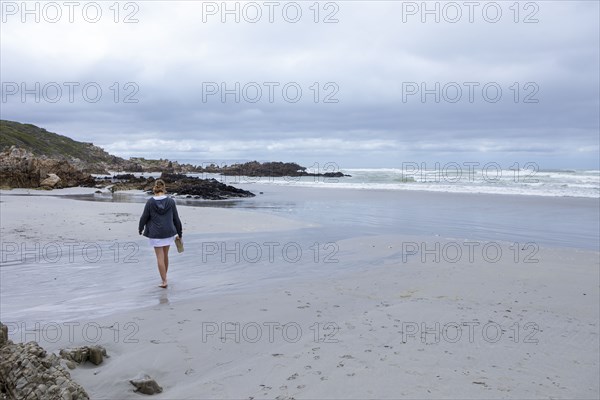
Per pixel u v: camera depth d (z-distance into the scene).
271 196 32.19
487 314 6.54
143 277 8.85
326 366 4.68
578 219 18.80
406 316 6.41
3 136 85.94
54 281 8.42
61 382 3.65
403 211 21.89
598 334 5.77
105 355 4.88
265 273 9.30
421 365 4.72
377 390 4.13
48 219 15.94
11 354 3.76
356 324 6.06
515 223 17.52
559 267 9.81
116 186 37.84
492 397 4.04
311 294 7.62
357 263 10.31
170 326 5.92
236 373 4.53
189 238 13.59
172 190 34.19
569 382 4.41
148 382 4.15
